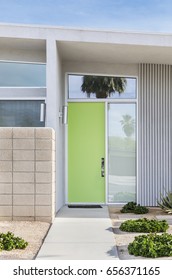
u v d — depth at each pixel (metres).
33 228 7.87
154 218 9.10
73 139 11.30
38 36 9.52
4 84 10.58
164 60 10.92
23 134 8.52
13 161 8.52
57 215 9.34
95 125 11.32
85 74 11.30
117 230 7.88
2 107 10.44
